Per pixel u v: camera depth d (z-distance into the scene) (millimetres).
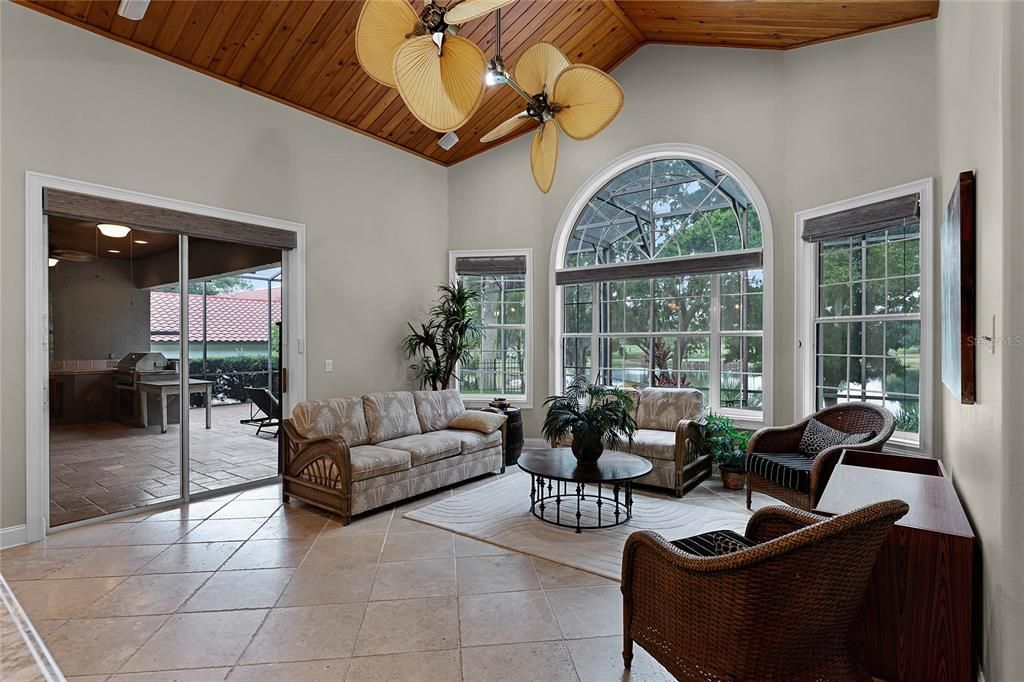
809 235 4590
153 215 4008
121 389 3963
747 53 5062
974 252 2062
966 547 1903
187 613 2572
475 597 2736
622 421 3797
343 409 4480
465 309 5988
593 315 6121
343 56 4566
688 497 4441
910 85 3893
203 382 4441
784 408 4840
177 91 4145
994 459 1687
